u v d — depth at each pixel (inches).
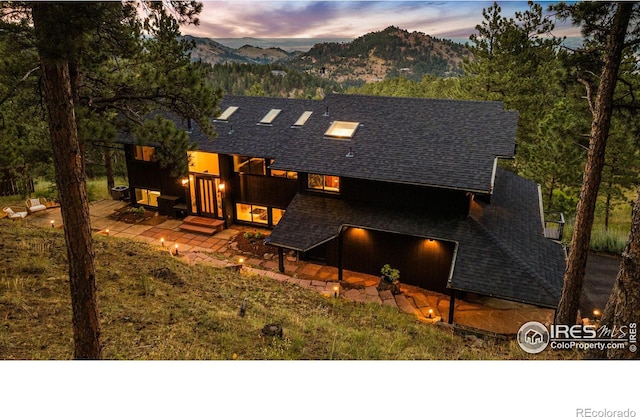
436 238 548.1
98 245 506.0
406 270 606.5
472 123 622.5
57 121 190.2
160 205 846.5
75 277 207.2
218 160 772.6
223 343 311.7
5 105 455.8
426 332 445.4
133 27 442.3
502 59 935.0
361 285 588.4
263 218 802.2
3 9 326.6
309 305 477.1
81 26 181.0
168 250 650.8
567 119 690.8
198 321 348.5
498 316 530.3
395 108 692.1
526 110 944.9
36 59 392.5
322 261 667.4
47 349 260.1
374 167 588.4
